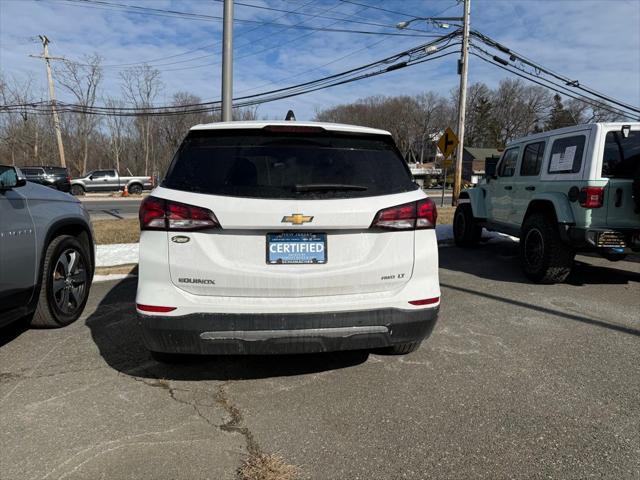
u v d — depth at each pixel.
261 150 2.86
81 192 32.06
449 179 57.41
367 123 91.00
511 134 88.56
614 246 5.67
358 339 2.84
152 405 2.90
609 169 5.73
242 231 2.71
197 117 56.75
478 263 7.83
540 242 6.30
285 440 2.54
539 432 2.64
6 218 3.50
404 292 2.91
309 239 2.76
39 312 4.08
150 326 2.73
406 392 3.10
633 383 3.27
